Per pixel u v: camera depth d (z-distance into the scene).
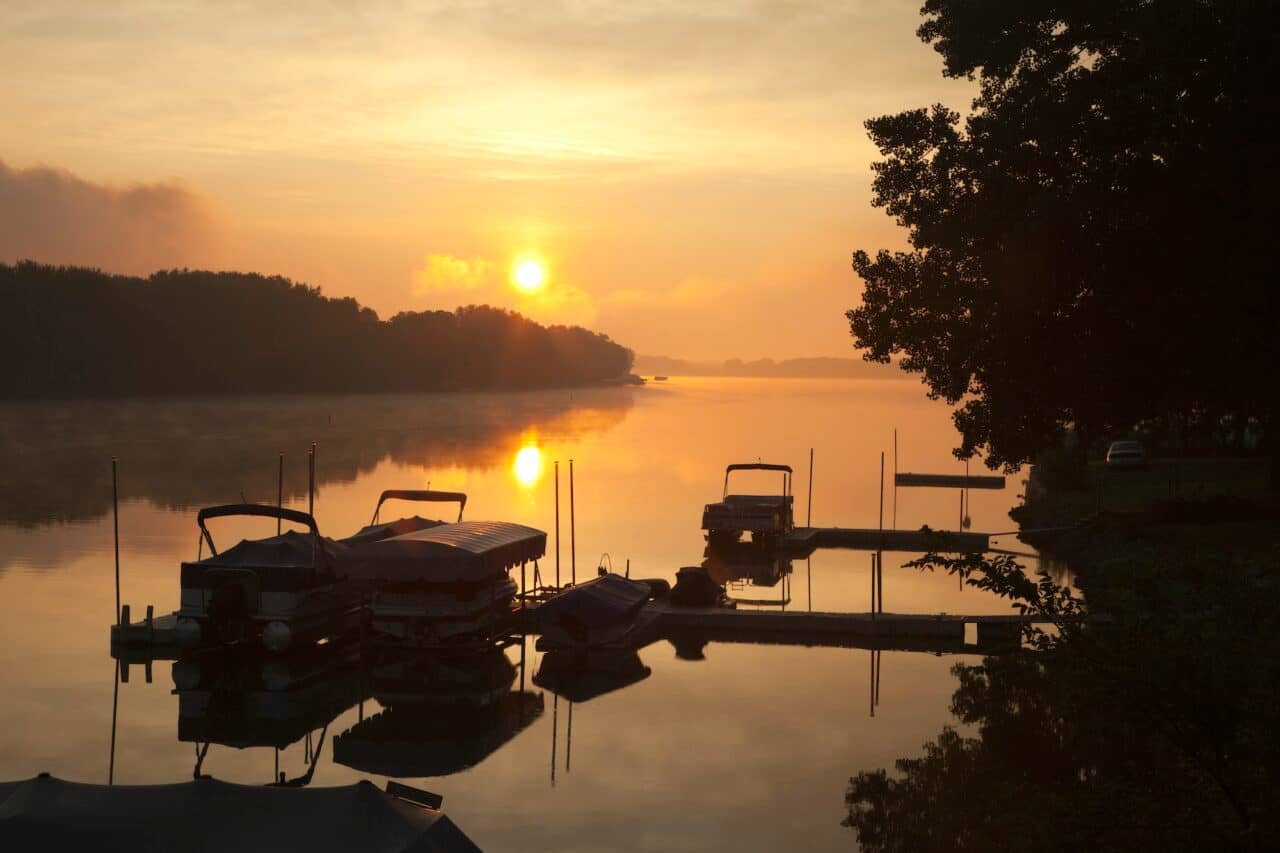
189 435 103.31
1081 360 31.20
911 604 34.38
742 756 20.31
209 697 24.06
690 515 53.09
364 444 95.69
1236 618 9.45
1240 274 28.78
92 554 39.22
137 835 9.51
